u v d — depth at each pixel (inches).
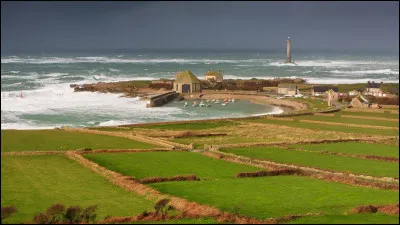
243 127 4977.9
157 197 2198.6
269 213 1919.3
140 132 4581.7
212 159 3272.6
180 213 1843.0
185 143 4035.4
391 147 3836.1
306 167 3063.5
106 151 3543.3
